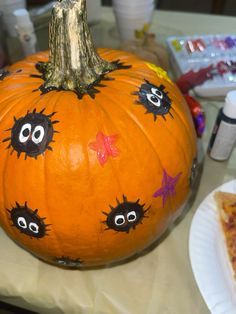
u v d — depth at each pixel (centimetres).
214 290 26
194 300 27
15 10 49
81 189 22
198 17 59
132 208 24
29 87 25
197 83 43
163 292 27
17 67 28
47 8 51
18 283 28
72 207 23
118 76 26
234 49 48
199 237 29
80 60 24
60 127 22
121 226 24
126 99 24
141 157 23
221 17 59
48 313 28
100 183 22
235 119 33
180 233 31
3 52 48
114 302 27
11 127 23
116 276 28
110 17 59
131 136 23
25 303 28
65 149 22
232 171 36
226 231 29
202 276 27
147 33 47
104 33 56
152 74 27
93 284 28
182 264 29
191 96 42
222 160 37
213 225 30
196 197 34
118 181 23
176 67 47
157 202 25
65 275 28
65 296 27
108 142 22
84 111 23
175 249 30
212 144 36
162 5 121
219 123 34
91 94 24
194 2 123
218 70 44
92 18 55
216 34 53
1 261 29
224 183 34
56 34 23
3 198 24
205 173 36
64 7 22
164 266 29
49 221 24
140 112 24
